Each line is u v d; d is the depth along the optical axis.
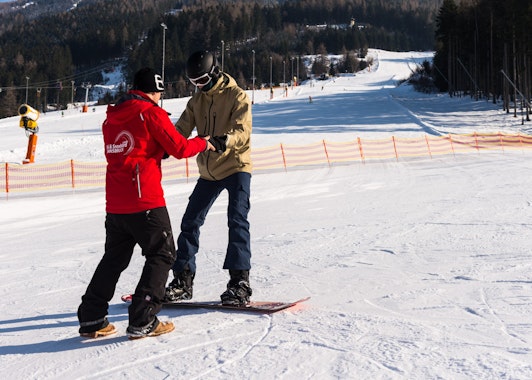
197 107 3.94
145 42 162.88
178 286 3.88
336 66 166.00
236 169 3.81
